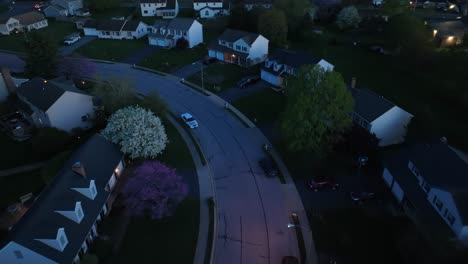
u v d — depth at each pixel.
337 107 41.72
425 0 112.94
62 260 30.05
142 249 34.66
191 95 66.31
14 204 40.25
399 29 73.62
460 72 57.47
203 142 52.03
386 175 42.38
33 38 69.94
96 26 100.44
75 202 33.19
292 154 48.47
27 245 28.97
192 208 39.75
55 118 52.56
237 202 40.59
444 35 77.44
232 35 80.12
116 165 42.41
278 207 39.69
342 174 44.25
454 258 28.98
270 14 84.31
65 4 120.38
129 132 44.31
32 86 57.66
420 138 48.84
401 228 36.12
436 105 56.56
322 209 39.12
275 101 62.31
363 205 39.38
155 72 77.25
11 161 49.38
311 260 33.41
